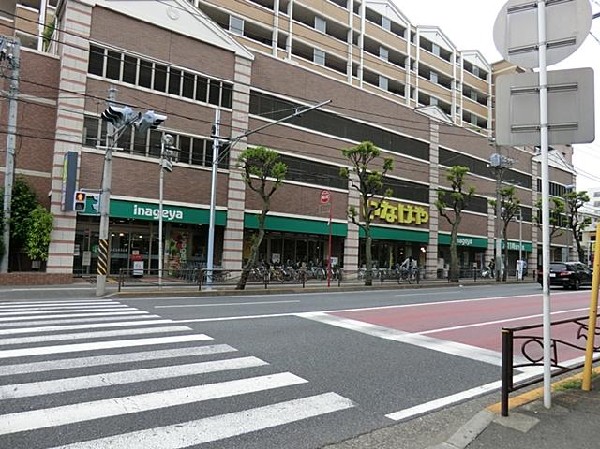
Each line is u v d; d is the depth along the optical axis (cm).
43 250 1859
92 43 2008
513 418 436
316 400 514
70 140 1938
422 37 4334
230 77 2409
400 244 3397
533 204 4706
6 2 3112
